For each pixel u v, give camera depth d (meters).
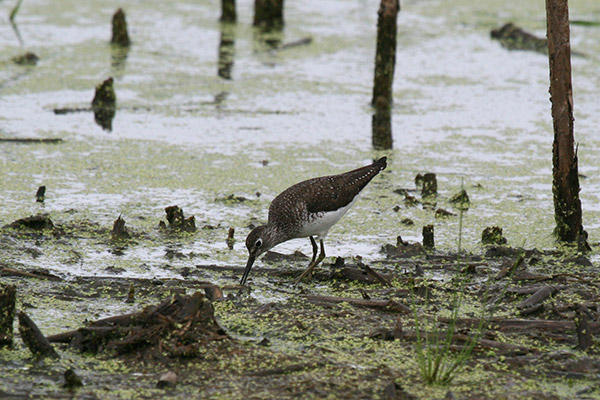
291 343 9.52
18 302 10.52
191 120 19.70
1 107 19.98
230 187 15.69
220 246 13.16
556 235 13.48
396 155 17.67
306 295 10.96
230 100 21.27
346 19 29.19
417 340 9.33
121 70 23.28
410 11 29.81
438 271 12.11
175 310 9.43
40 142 17.70
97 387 8.38
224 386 8.37
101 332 9.23
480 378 8.70
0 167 16.20
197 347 8.95
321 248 12.40
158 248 12.95
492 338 9.61
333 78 23.33
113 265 12.15
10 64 23.12
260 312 10.27
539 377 8.76
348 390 8.32
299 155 17.53
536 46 25.98
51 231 13.30
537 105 21.23
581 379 8.71
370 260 12.62
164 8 30.12
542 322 9.92
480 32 27.50
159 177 16.11
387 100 20.80
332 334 9.73
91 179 15.87
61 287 11.10
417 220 14.37
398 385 8.38
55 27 27.05
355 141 18.50
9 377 8.54
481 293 11.07
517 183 16.14
